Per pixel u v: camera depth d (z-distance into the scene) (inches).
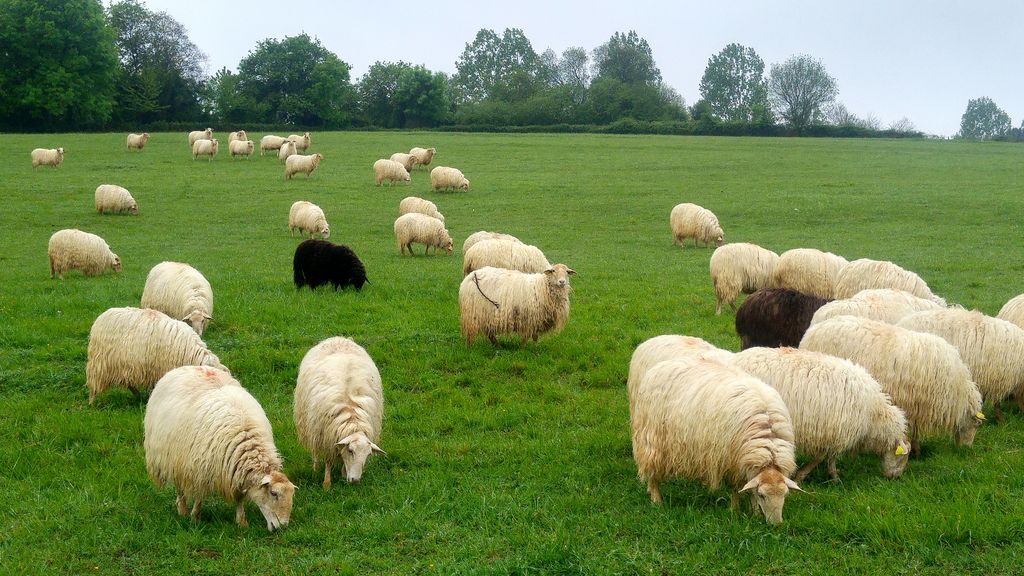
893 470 317.1
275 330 565.0
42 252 965.8
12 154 2006.6
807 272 627.8
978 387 375.6
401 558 269.7
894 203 1379.2
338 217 1283.2
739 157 2215.8
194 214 1291.8
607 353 516.7
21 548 275.3
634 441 309.6
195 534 281.7
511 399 439.5
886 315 423.5
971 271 822.5
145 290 561.3
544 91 4719.5
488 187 1625.2
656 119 4212.6
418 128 4399.6
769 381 314.5
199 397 295.4
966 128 7377.0
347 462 311.0
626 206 1409.9
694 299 691.4
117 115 3644.2
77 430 383.9
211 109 4293.8
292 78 4281.5
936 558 252.1
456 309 637.9
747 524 272.5
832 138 3348.9
